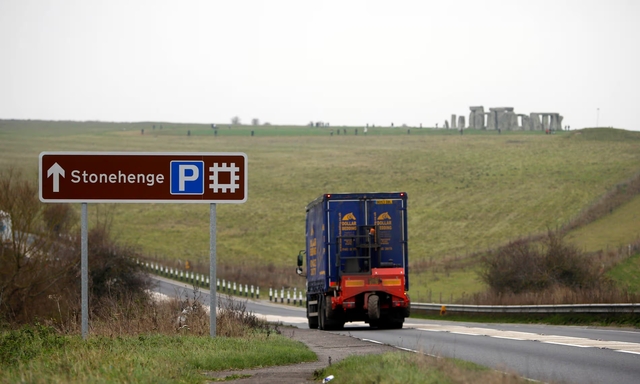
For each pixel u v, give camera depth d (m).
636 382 34.81
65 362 35.81
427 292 159.75
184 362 40.44
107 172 48.66
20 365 35.09
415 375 31.66
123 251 123.12
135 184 48.81
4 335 49.28
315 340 63.81
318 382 36.44
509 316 101.88
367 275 79.81
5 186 94.88
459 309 115.00
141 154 48.88
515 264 134.75
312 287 90.06
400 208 81.19
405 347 54.94
